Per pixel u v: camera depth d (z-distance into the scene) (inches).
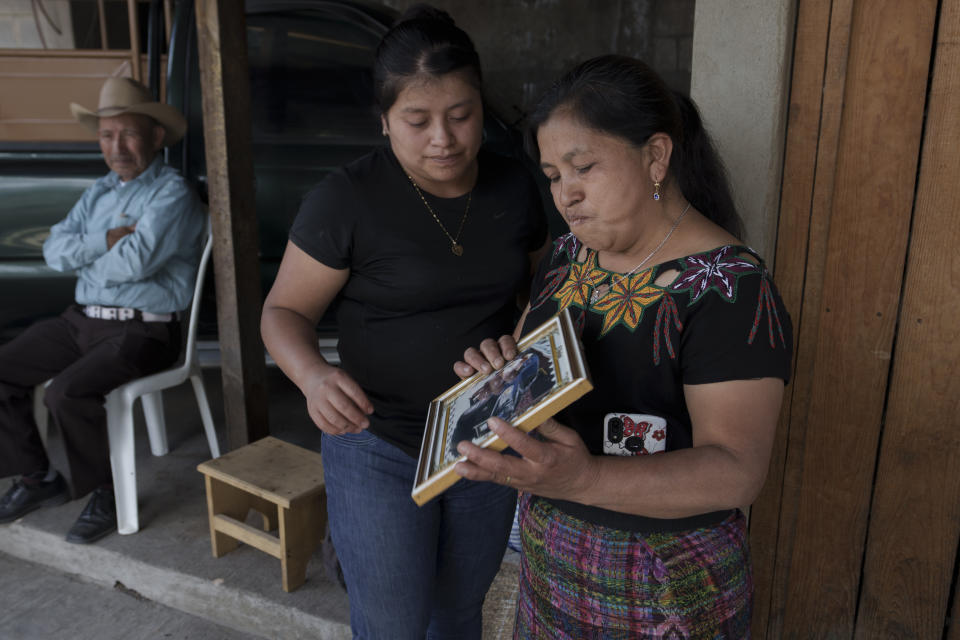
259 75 140.0
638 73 38.2
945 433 67.8
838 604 76.2
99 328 109.8
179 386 162.9
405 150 52.4
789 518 75.3
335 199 54.6
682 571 41.5
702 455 37.5
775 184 66.8
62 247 112.0
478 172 58.7
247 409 108.3
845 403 70.8
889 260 66.4
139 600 99.3
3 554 110.5
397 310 57.0
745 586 44.1
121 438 104.3
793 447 73.5
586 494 37.2
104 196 117.3
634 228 40.4
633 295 41.2
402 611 57.5
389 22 143.8
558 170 40.1
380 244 55.1
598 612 43.3
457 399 45.8
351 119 142.2
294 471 94.9
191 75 137.1
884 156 64.5
